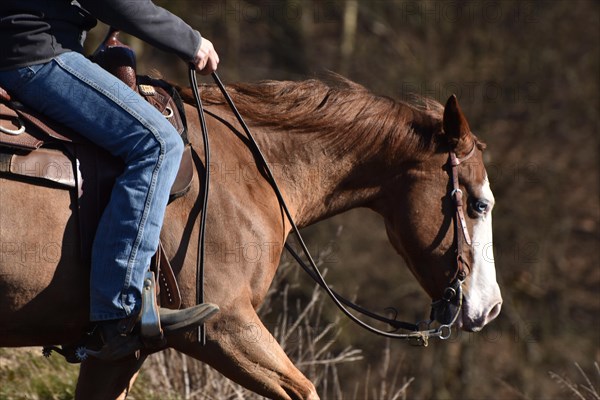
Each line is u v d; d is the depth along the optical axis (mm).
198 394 8680
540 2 23672
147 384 8773
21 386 8578
